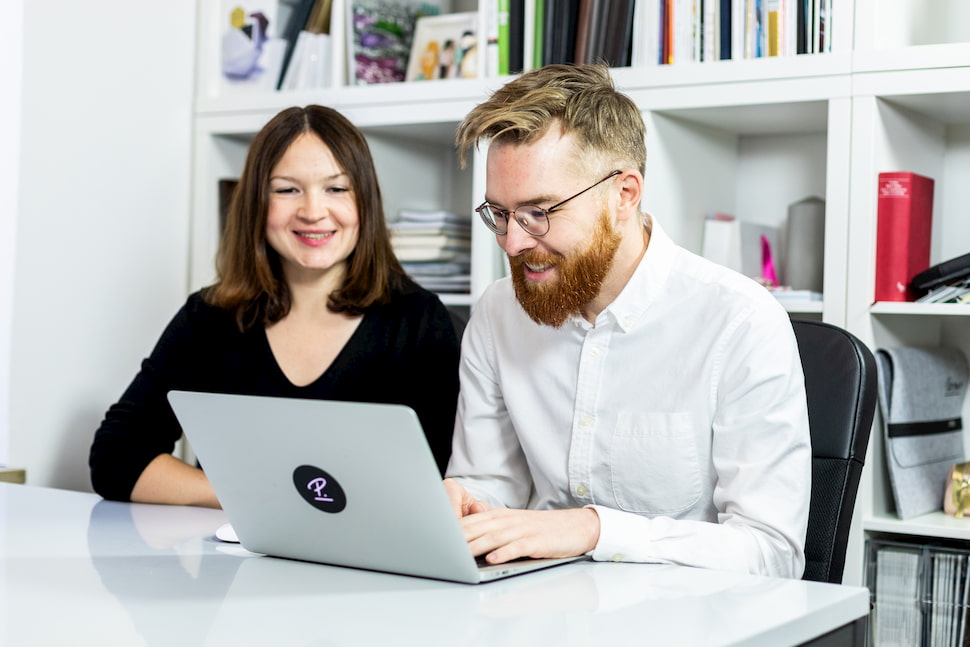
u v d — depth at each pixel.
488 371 1.71
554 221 1.40
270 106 2.88
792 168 2.66
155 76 2.89
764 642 0.94
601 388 1.57
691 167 2.53
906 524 2.12
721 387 1.49
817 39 2.22
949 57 2.07
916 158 2.36
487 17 2.59
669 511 1.55
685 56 2.36
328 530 1.20
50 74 2.62
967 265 2.12
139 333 2.88
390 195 2.91
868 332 2.17
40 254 2.61
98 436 2.02
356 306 2.13
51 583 1.11
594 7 2.45
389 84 2.70
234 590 1.09
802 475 1.41
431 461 1.07
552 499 1.65
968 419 2.48
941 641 2.11
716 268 1.56
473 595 1.07
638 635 0.92
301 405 1.13
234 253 2.15
